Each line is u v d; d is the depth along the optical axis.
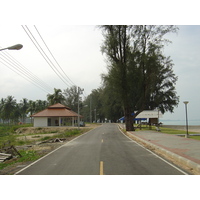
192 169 8.17
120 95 32.06
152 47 31.20
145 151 13.12
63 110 58.47
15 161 11.51
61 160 10.51
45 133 43.41
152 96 65.50
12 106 89.19
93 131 38.53
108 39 32.38
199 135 24.83
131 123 35.50
